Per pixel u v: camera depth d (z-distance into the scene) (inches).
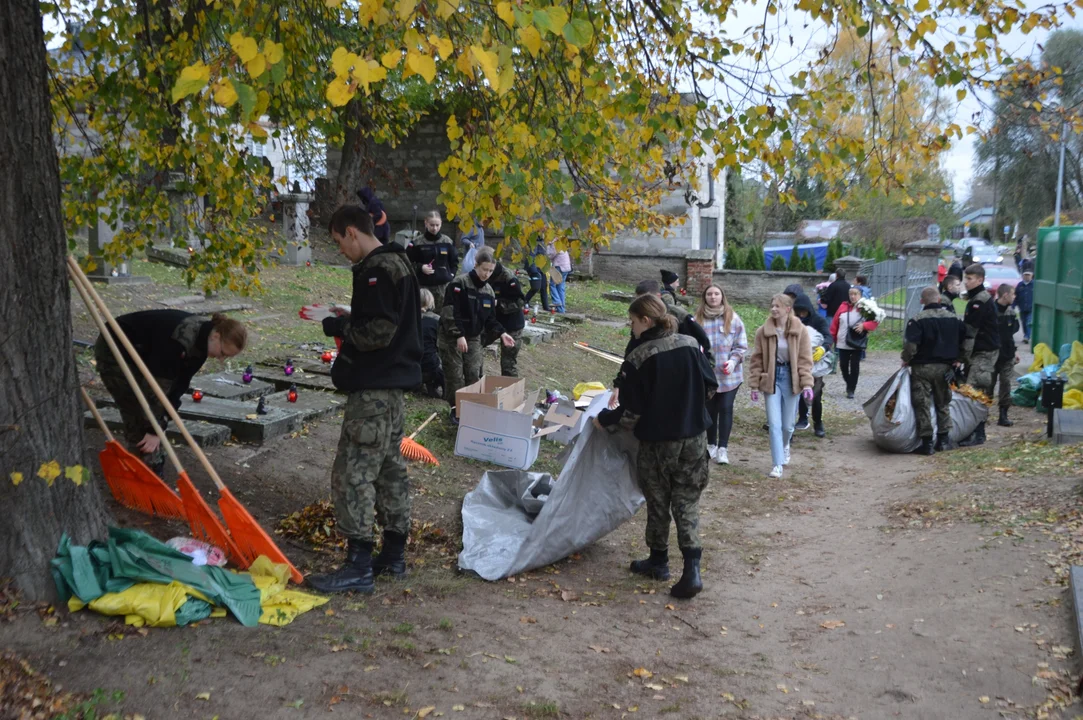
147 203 277.6
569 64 233.1
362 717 135.0
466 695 146.5
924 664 163.5
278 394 327.3
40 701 123.4
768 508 303.0
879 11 214.2
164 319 194.9
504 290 367.9
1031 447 346.3
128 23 271.1
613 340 649.0
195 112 244.2
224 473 242.1
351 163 806.5
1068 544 208.7
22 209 151.3
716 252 1099.9
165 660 141.7
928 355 382.0
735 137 225.0
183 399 295.6
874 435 398.3
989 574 200.7
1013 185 1128.8
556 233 220.4
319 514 219.6
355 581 184.9
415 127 954.7
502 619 183.6
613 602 204.1
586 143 224.2
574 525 227.5
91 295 179.0
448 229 963.3
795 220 1550.2
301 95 278.4
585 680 158.4
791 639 184.5
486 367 462.0
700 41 241.8
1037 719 140.6
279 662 147.1
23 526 149.9
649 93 229.1
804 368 347.6
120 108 271.0
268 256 658.8
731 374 354.9
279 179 290.7
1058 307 534.6
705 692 157.0
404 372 185.0
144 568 158.9
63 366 158.9
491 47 166.9
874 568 224.5
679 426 207.2
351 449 184.9
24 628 141.6
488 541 223.6
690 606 204.7
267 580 174.9
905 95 236.4
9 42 147.3
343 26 284.2
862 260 940.6
